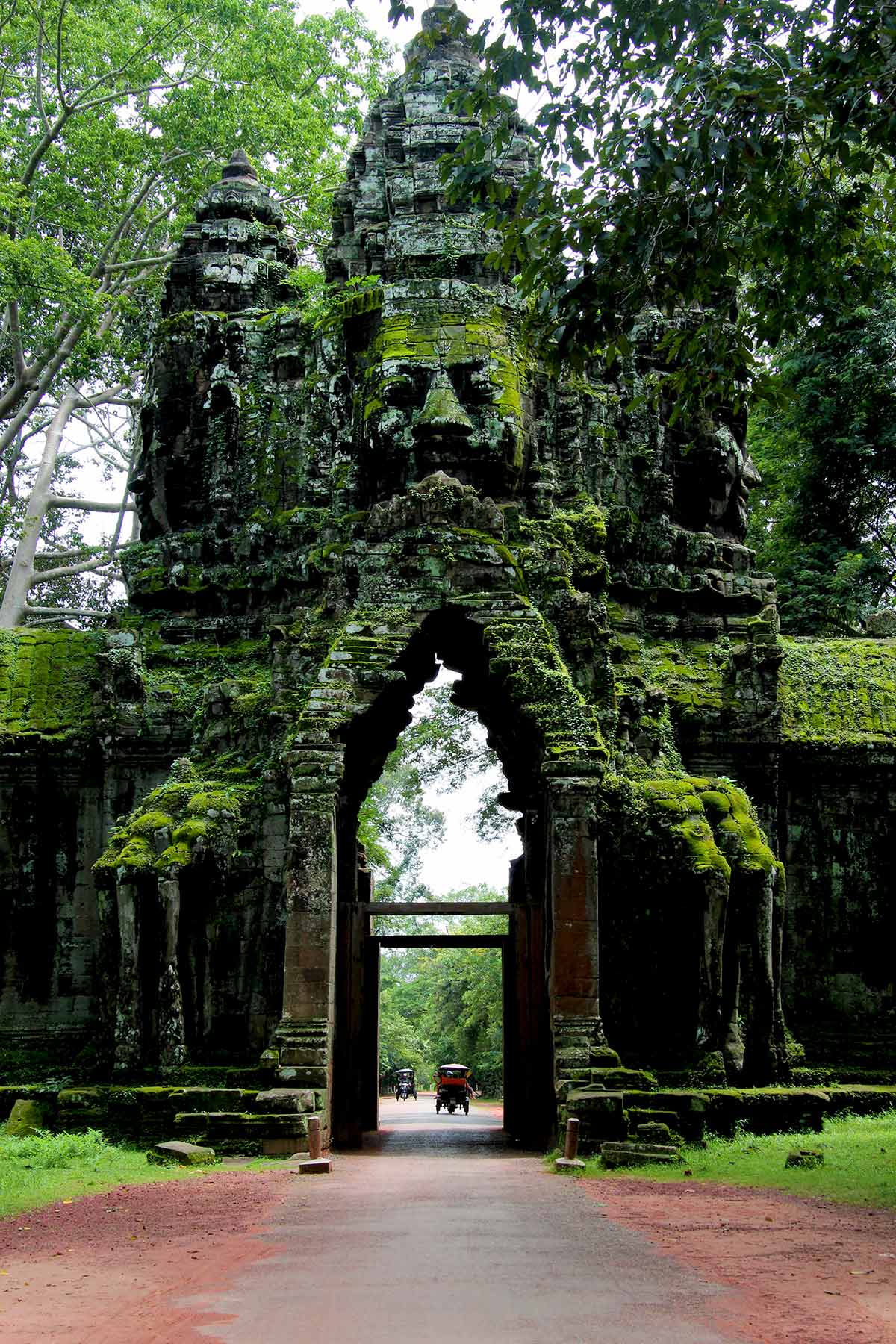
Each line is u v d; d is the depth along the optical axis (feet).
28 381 110.52
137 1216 42.04
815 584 117.91
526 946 74.13
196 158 117.39
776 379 59.00
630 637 83.25
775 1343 25.04
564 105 54.03
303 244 122.62
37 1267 33.53
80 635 90.33
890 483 119.75
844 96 48.65
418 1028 254.47
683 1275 31.45
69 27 114.62
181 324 92.43
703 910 68.80
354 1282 30.76
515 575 74.49
